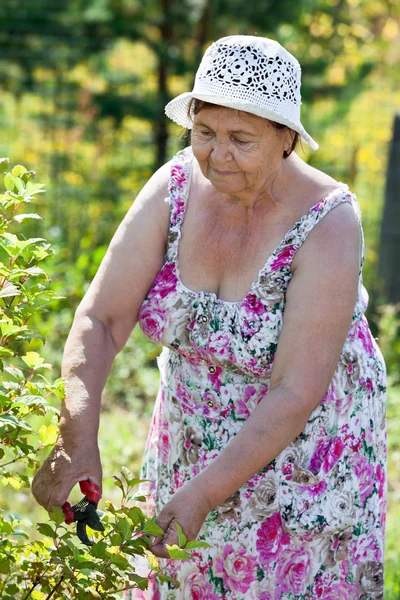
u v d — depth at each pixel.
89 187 10.84
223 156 2.89
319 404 3.19
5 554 2.85
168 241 3.26
